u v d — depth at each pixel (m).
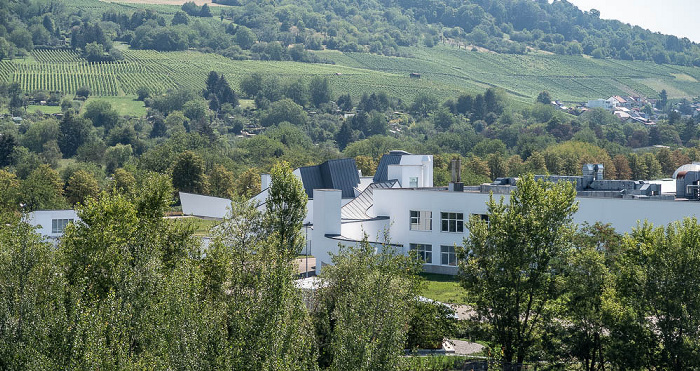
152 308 64.75
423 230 127.62
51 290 69.38
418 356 71.69
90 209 79.62
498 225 76.50
